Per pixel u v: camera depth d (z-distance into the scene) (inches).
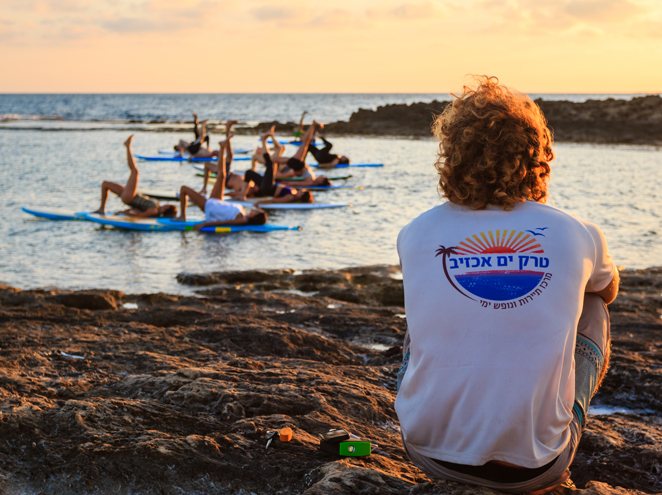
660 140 2004.2
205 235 657.0
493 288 105.8
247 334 280.5
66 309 332.8
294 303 380.5
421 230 112.6
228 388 183.3
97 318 322.0
